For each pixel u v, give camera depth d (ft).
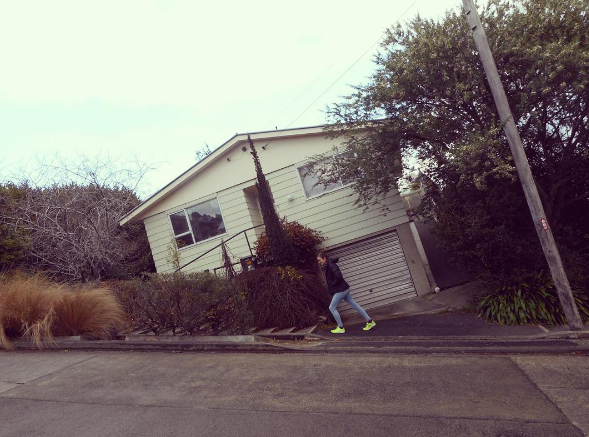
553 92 26.40
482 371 17.53
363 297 41.09
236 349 22.89
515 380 16.38
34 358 22.22
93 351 23.17
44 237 38.99
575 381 15.89
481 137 25.09
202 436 13.00
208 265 44.55
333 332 29.35
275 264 34.30
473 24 24.95
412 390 15.84
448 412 13.84
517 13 27.30
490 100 28.22
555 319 25.73
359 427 13.12
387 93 29.22
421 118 28.86
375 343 24.49
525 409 13.83
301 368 19.12
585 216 34.27
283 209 42.70
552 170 31.12
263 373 18.62
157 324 25.99
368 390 16.06
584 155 28.78
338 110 32.65
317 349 22.74
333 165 35.99
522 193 30.42
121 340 25.16
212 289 25.64
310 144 42.47
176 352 22.77
